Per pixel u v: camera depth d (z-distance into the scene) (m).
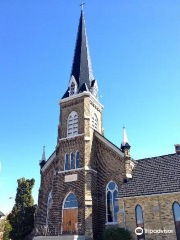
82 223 29.14
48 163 38.09
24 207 40.91
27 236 36.34
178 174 28.41
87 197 30.28
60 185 32.81
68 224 30.36
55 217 31.38
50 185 36.66
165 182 28.03
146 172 30.91
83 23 47.88
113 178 32.47
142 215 27.05
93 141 35.12
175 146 33.38
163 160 31.80
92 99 38.19
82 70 41.47
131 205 27.86
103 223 30.89
